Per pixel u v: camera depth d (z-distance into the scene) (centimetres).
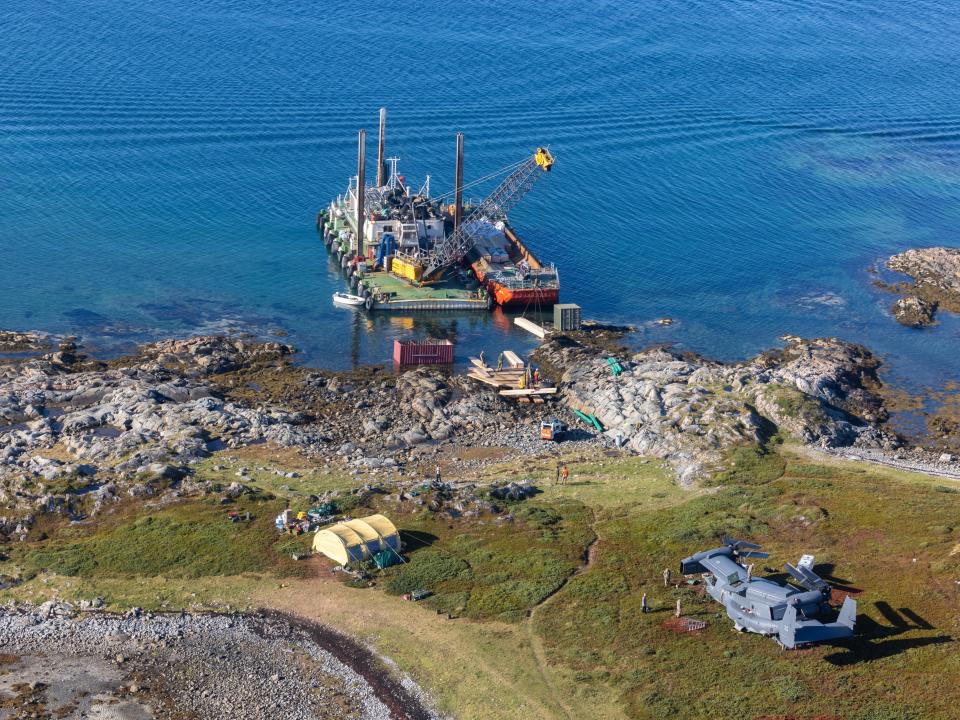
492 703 8712
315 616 9762
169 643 9419
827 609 9156
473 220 19362
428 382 14850
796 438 13388
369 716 8606
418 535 10988
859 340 17075
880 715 8294
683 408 13750
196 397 14400
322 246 19875
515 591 10025
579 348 16300
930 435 14125
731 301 18388
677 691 8688
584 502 11775
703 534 10806
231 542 10775
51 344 15862
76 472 11850
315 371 15475
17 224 19825
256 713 8644
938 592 9581
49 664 9156
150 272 18438
